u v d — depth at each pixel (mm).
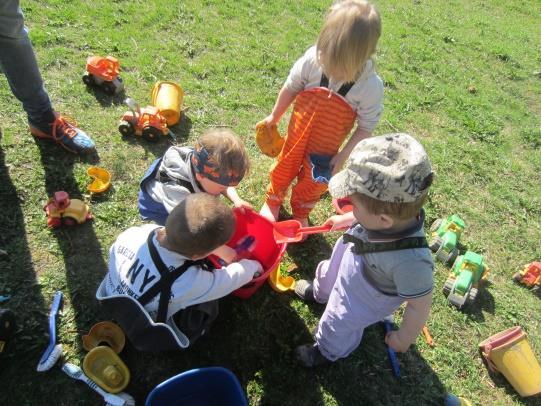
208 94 4215
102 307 2672
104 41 4367
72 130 3307
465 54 6172
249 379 2598
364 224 1886
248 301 2896
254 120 4117
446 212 3879
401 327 2043
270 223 2709
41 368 2365
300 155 2842
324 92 2549
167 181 2492
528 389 2762
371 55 2354
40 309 2604
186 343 2191
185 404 2314
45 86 3787
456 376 2863
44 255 2814
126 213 3152
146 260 2145
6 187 3049
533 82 5980
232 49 4793
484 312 3215
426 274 1834
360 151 1747
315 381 2658
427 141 4527
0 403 2271
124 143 3561
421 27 6504
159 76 4227
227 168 2301
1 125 3389
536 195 4262
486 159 4496
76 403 2340
